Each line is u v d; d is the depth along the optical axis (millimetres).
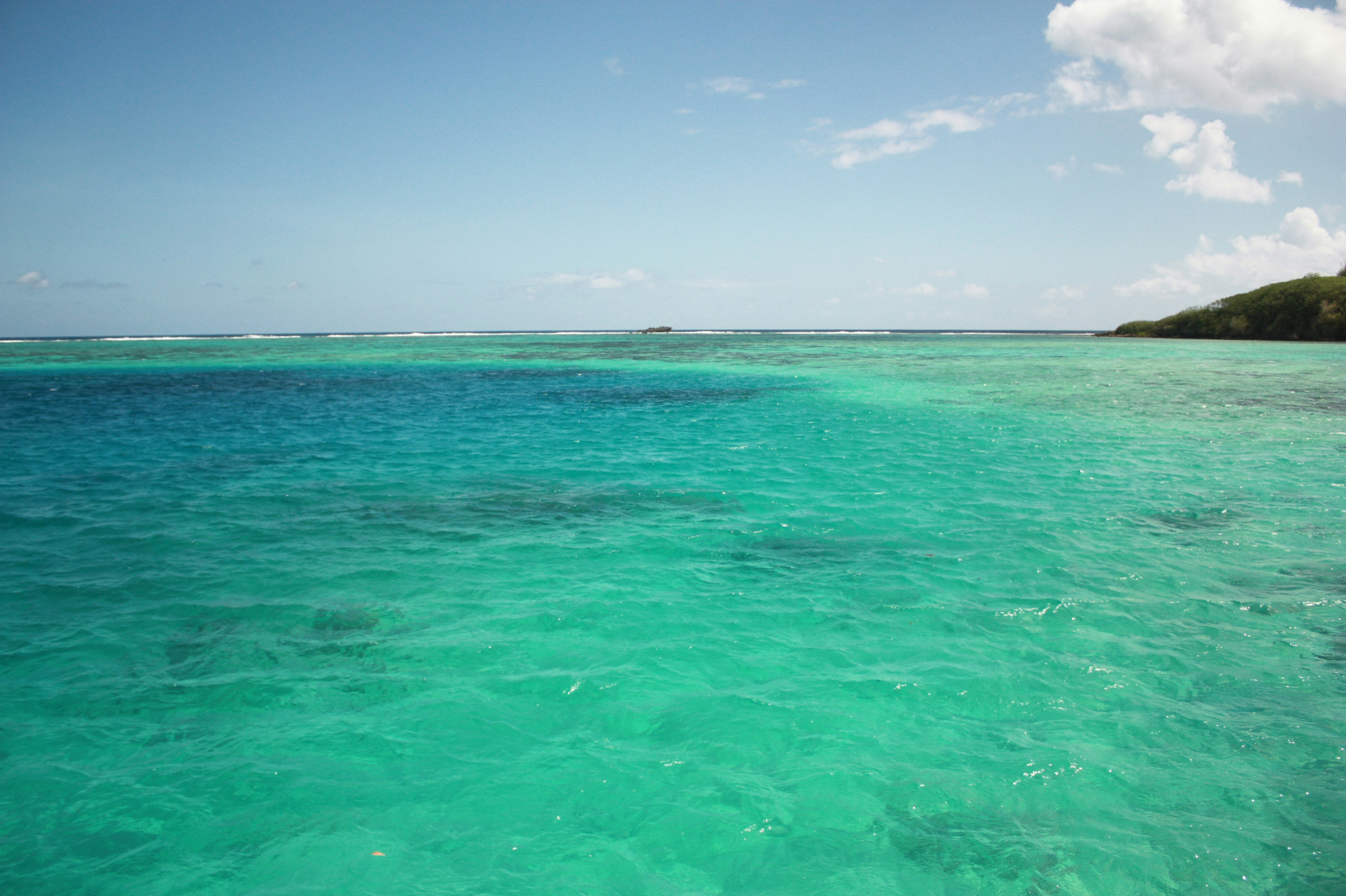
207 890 4285
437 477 15203
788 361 56844
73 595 8734
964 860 4547
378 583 9195
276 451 18188
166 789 5203
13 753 5605
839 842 4715
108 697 6430
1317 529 11031
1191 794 5148
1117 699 6383
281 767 5469
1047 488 13789
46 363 51125
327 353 69438
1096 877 4398
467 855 4602
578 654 7289
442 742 5801
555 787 5277
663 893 4301
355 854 4598
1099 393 30000
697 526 11602
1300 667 6891
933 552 10188
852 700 6406
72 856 4547
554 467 16188
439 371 46281
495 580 9297
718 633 7746
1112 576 9203
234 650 7359
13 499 13211
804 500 13164
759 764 5539
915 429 21297
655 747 5758
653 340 123125
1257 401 26500
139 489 14094
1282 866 4473
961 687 6594
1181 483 14102
